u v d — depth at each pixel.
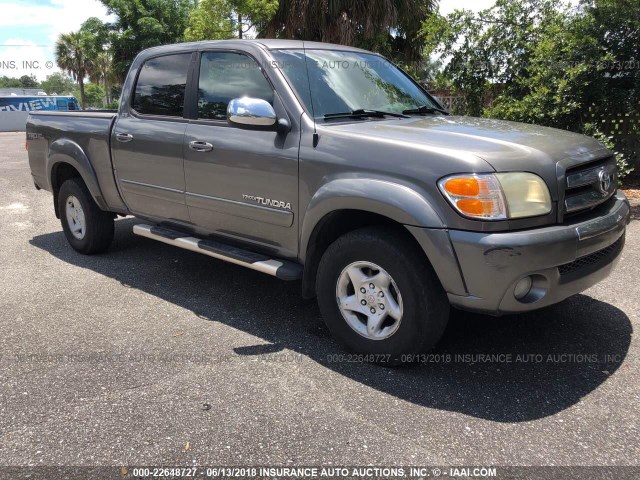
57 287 4.71
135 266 5.27
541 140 3.20
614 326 3.77
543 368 3.24
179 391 3.05
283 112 3.57
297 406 2.90
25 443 2.62
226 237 4.11
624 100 7.93
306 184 3.40
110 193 5.01
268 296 4.48
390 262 3.05
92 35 29.78
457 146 2.97
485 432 2.66
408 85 4.51
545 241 2.77
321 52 4.11
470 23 9.06
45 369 3.32
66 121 5.36
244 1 13.14
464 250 2.78
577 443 2.57
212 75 4.09
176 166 4.23
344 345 3.44
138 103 4.68
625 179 8.65
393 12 13.38
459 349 3.48
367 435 2.65
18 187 10.01
